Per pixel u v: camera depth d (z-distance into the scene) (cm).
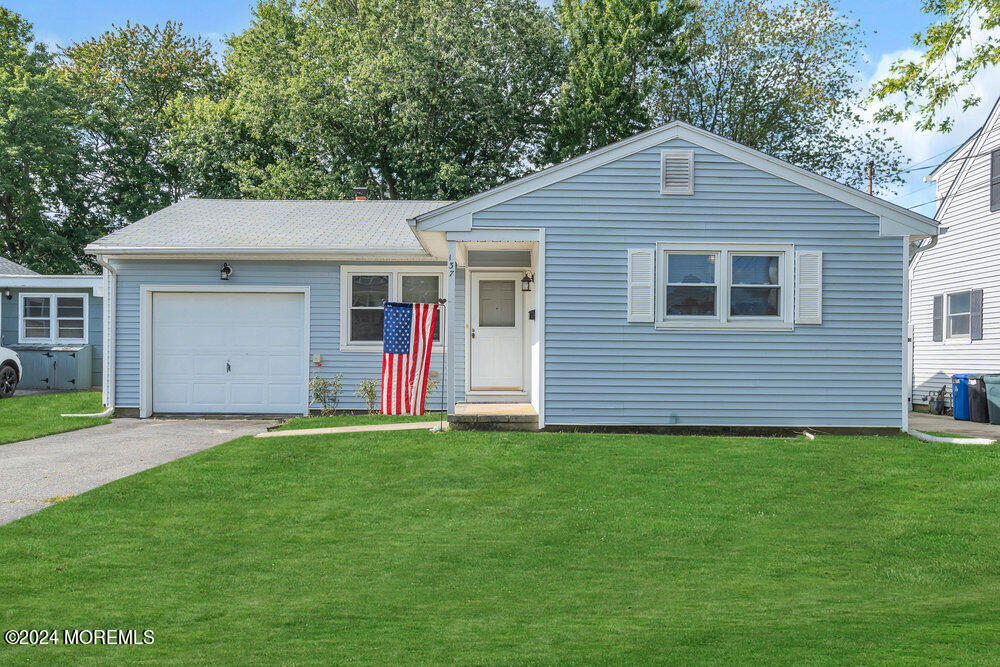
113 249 1548
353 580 642
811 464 1017
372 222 1798
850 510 837
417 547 728
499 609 578
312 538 752
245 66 3469
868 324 1270
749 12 3369
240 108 3125
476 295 1564
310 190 2959
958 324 1991
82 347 2269
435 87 2898
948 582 642
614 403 1254
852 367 1266
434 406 1552
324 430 1253
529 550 720
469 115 2983
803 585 634
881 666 459
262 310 1617
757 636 516
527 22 3058
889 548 725
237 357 1614
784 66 3412
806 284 1262
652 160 1258
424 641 511
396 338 1429
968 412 1686
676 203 1258
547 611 573
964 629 527
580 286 1253
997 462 1028
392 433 1209
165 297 1616
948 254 2028
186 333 1617
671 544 737
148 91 4122
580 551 718
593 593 614
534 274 1416
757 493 895
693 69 3412
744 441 1155
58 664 473
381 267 1595
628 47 2872
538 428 1255
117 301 1609
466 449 1093
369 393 1573
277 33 3428
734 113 3431
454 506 855
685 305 1266
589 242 1253
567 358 1254
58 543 728
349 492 908
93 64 4069
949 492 899
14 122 3319
